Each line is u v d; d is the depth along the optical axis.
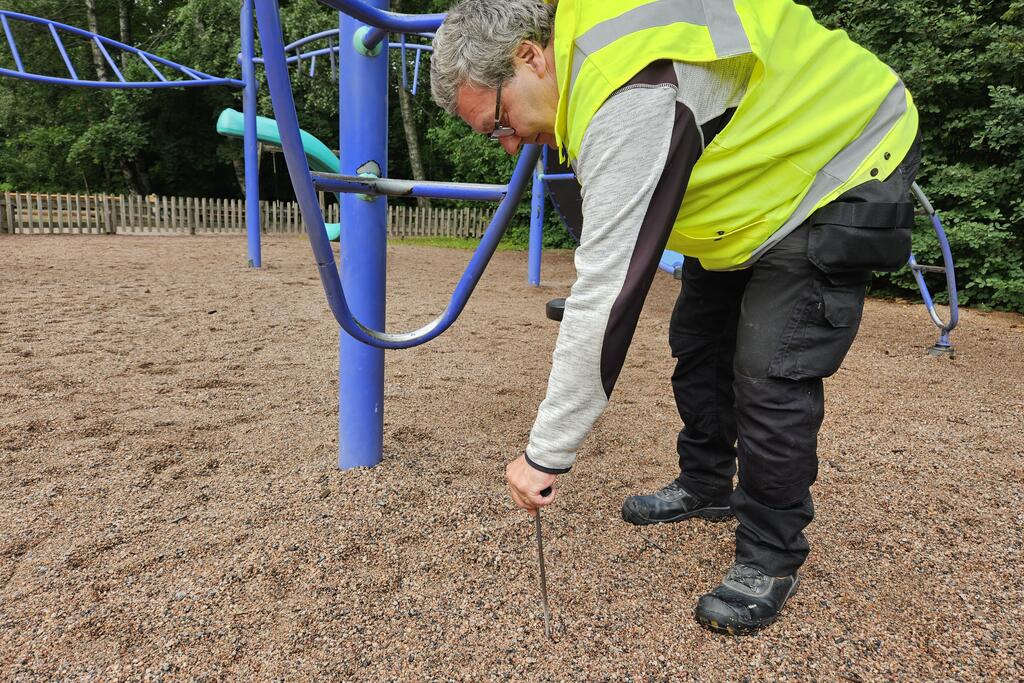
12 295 5.25
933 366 3.83
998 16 6.23
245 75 7.00
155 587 1.47
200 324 4.40
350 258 1.87
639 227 0.95
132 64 17.59
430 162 20.92
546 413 1.08
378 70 1.77
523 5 1.06
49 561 1.57
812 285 1.21
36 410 2.65
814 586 1.54
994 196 6.03
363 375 1.99
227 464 2.13
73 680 1.20
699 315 1.62
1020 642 1.35
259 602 1.43
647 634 1.36
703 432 1.73
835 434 2.58
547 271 8.64
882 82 1.20
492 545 1.67
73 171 21.08
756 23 1.03
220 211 14.63
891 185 1.17
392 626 1.36
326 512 1.79
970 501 2.00
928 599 1.50
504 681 1.22
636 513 1.79
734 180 1.12
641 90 0.93
